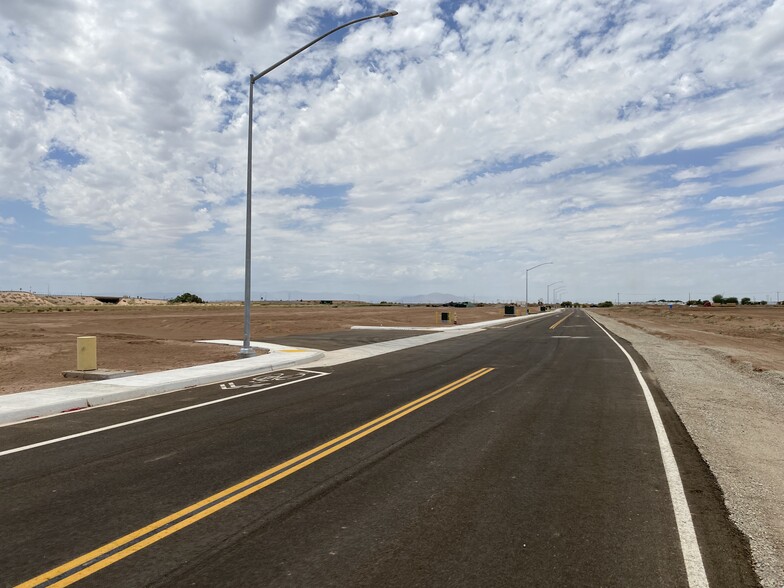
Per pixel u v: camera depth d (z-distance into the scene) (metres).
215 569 4.03
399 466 6.56
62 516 5.04
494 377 14.40
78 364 14.27
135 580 3.88
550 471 6.36
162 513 5.10
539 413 9.71
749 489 5.77
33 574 3.96
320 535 4.60
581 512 5.11
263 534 4.63
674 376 14.89
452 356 20.00
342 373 15.38
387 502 5.37
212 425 8.85
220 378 14.37
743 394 12.17
